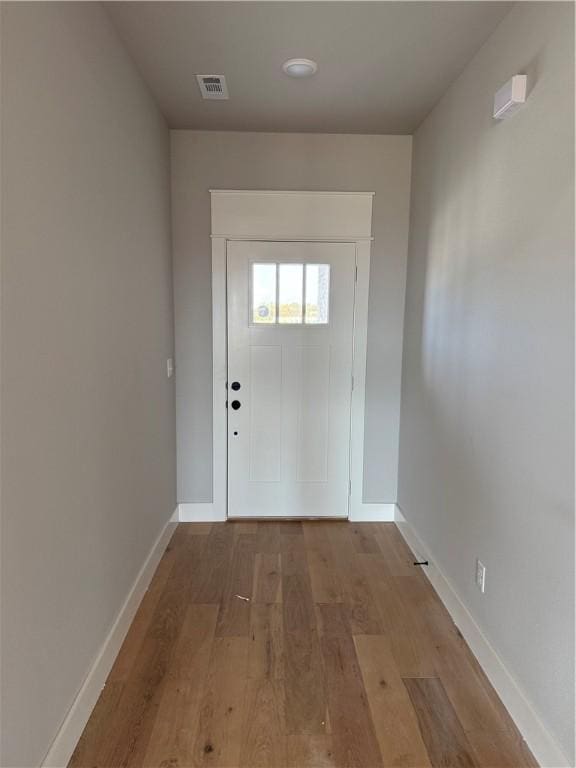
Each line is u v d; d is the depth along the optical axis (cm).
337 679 190
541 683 157
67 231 154
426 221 281
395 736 165
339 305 325
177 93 254
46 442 140
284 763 155
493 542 192
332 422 336
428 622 228
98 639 183
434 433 265
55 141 145
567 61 145
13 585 123
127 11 185
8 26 119
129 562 222
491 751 160
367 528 332
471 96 218
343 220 316
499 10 182
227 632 218
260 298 323
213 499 339
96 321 180
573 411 141
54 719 146
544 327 157
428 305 276
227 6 182
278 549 299
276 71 230
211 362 326
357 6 181
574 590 141
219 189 310
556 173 151
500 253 188
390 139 312
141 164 238
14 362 123
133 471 228
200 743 161
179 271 317
